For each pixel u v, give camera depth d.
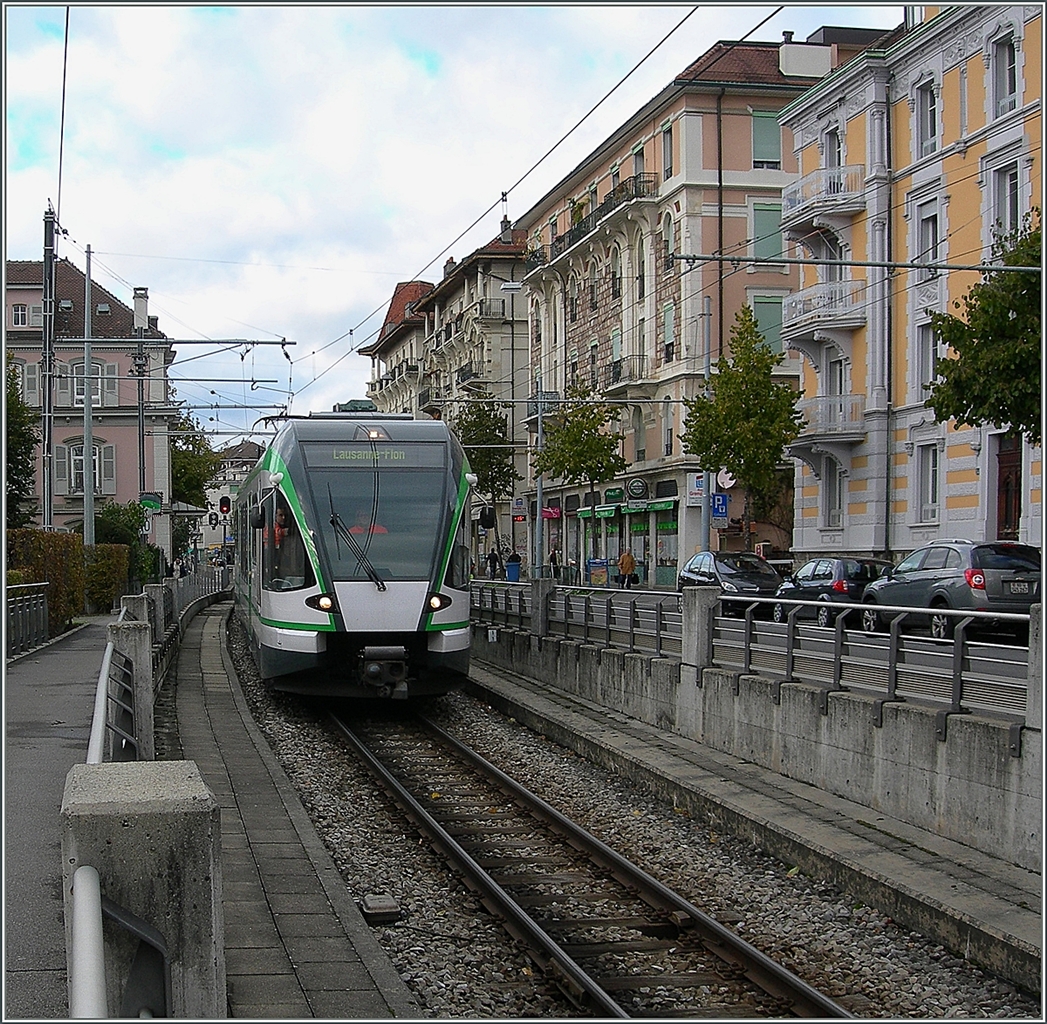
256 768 13.27
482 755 16.19
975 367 24.53
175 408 66.56
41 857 8.19
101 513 44.66
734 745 13.95
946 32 34.22
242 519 26.12
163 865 4.08
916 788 10.36
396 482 17.59
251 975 6.84
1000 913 7.88
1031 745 8.91
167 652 21.88
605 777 14.40
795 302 40.31
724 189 50.25
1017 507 32.00
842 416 37.91
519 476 64.81
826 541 39.78
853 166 38.03
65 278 68.94
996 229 32.31
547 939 8.02
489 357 73.62
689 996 7.35
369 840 11.35
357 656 16.78
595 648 18.70
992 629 14.35
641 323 54.97
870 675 11.51
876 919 8.66
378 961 7.13
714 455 40.03
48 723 13.89
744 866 10.33
